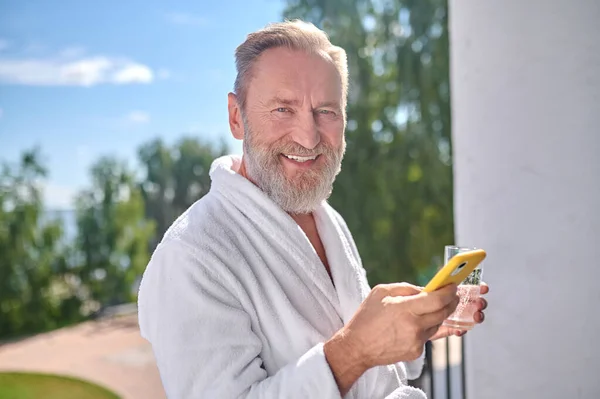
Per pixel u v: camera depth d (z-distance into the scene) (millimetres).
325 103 1034
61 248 9148
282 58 1022
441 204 8469
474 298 999
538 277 1641
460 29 1742
